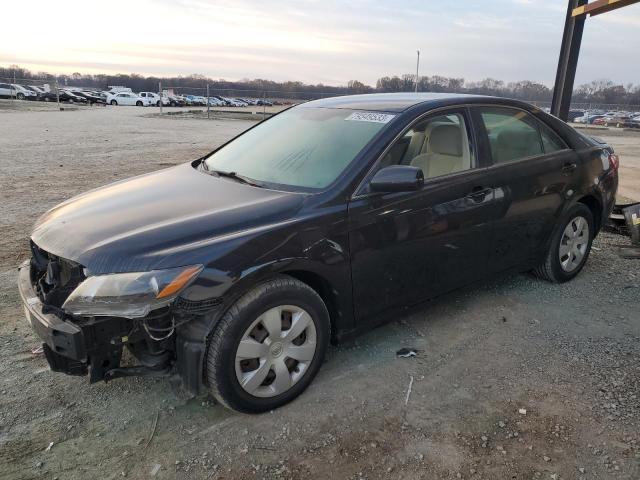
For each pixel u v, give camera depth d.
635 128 36.94
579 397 3.03
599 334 3.79
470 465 2.51
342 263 3.03
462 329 3.85
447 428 2.77
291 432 2.74
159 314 2.52
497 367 3.35
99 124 24.94
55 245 2.76
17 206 7.34
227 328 2.63
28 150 13.88
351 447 2.63
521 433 2.73
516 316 4.06
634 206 5.88
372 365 3.37
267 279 2.79
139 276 2.45
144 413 2.88
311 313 2.95
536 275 4.73
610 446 2.63
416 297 3.52
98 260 2.53
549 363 3.40
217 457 2.56
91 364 2.62
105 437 2.69
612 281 4.78
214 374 2.65
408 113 3.51
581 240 4.73
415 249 3.37
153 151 14.34
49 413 2.86
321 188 3.10
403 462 2.53
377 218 3.14
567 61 8.96
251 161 3.73
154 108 49.25
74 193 8.30
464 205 3.58
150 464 2.51
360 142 3.36
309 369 3.03
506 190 3.85
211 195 3.20
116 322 2.60
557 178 4.26
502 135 3.99
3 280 4.60
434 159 3.56
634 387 3.12
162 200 3.17
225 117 35.50
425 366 3.36
